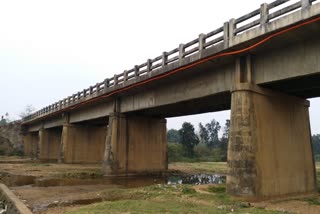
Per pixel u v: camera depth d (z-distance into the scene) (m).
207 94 23.48
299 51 17.42
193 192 19.88
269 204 16.92
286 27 16.09
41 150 65.19
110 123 36.38
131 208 14.43
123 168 35.50
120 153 35.56
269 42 17.70
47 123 63.75
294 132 21.02
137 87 30.91
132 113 36.47
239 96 18.94
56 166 43.31
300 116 21.86
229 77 21.45
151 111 34.94
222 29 20.20
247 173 17.70
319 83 19.47
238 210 14.07
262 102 19.47
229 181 18.44
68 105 47.16
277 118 20.11
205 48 21.67
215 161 79.75
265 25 17.06
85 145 51.50
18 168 40.44
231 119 19.09
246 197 17.45
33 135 78.81
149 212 13.54
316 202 17.86
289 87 20.33
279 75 18.27
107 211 13.85
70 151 50.09
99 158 52.28
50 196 21.02
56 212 15.58
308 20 15.26
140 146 37.12
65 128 50.47
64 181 30.30
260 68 19.39
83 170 37.06
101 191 22.55
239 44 18.62
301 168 20.83
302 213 14.32
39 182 29.27
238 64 20.02
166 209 14.17
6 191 21.36
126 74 32.47
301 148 21.23
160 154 38.72
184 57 23.88
